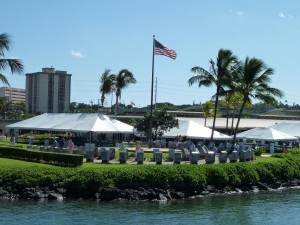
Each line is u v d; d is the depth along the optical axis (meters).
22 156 44.00
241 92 62.16
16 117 181.75
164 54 56.50
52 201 32.81
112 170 35.69
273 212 32.69
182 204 34.25
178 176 37.31
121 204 32.94
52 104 198.25
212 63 64.62
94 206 31.81
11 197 33.31
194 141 74.50
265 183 45.22
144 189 35.56
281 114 164.62
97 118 64.06
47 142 62.50
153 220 28.50
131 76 91.06
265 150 65.31
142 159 41.78
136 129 65.81
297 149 62.78
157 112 64.88
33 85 198.38
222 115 139.62
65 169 35.53
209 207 33.59
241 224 28.78
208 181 39.88
